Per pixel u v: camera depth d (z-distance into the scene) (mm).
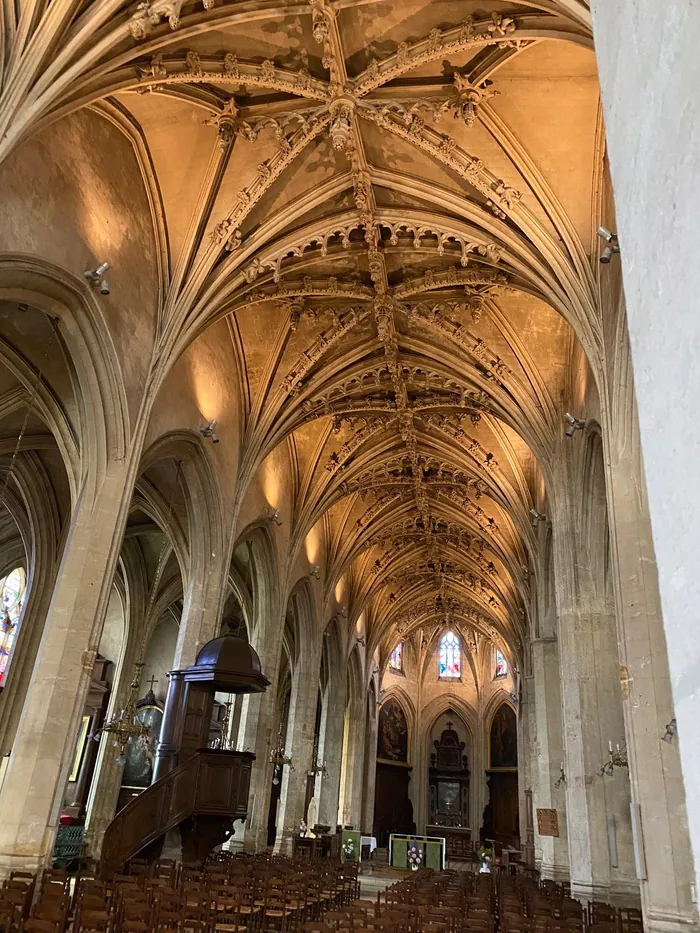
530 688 32375
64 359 15133
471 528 30688
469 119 13617
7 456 20391
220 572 19172
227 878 11578
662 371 1179
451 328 19547
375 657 43938
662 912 9750
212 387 19297
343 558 31359
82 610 12664
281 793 26469
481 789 46031
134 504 22406
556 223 14500
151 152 14938
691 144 1054
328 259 17859
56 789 11492
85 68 10938
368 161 15664
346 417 24797
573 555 17438
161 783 14570
